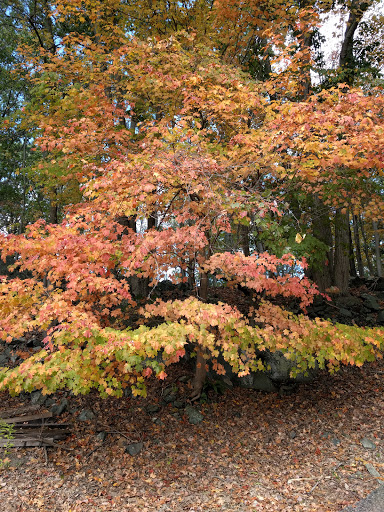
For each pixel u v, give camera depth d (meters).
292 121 5.02
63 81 7.41
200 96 5.98
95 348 4.21
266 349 8.62
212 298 10.98
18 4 10.48
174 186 5.36
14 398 7.23
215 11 8.34
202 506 5.02
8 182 18.03
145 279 10.13
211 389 8.00
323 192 7.21
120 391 4.80
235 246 6.67
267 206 4.91
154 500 5.16
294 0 8.52
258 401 7.84
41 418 6.63
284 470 5.81
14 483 5.22
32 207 15.84
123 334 4.34
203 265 5.25
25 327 4.63
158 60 6.61
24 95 17.44
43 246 4.54
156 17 8.59
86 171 5.76
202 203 5.38
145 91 7.14
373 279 13.84
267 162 5.74
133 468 5.88
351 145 5.18
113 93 7.57
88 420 6.94
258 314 5.94
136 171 4.57
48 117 7.04
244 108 6.22
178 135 5.26
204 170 4.80
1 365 7.78
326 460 5.96
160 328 4.59
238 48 8.83
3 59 16.09
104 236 4.86
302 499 5.04
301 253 6.88
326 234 11.48
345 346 5.60
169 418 7.19
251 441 6.66
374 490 5.01
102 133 6.16
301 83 10.09
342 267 11.48
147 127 5.98
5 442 5.90
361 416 7.14
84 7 8.80
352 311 10.66
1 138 15.45
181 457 6.21
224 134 7.53
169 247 5.19
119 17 9.50
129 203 4.53
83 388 4.70
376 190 7.80
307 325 5.68
